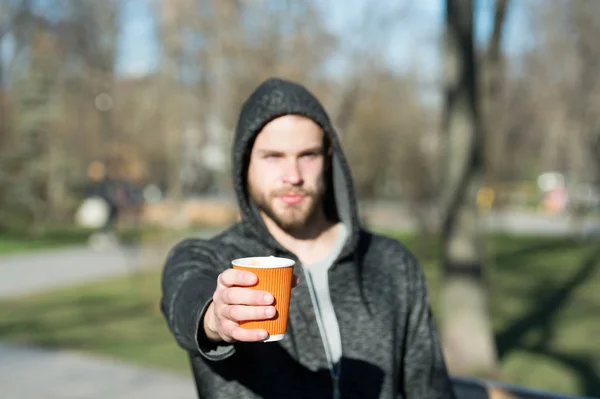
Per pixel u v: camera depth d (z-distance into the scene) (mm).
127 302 9570
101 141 22891
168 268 1718
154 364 6316
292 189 1719
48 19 22062
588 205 26484
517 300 9906
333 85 12789
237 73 10633
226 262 1738
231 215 14195
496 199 22719
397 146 18438
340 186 1840
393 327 1775
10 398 5309
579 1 16547
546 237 20406
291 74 10891
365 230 1979
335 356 1702
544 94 21094
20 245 18156
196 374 1666
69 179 25875
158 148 13969
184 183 10109
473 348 6047
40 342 7199
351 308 1755
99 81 15484
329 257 1809
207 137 10867
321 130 1769
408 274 1874
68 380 5824
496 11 6637
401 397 1922
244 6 10875
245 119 1743
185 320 1406
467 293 6059
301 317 1696
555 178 45938
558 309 9188
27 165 23797
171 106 9688
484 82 7086
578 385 5613
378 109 16719
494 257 15297
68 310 9055
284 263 1316
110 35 20297
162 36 9617
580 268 13398
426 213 18688
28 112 24469
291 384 1636
